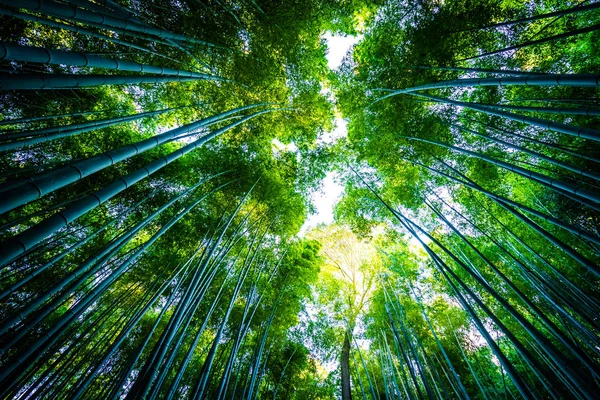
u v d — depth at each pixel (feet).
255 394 19.04
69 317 10.92
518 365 23.81
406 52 19.88
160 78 12.64
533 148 20.81
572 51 18.21
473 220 25.00
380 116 22.72
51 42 16.80
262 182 24.07
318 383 28.71
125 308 20.49
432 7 18.65
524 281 21.62
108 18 9.36
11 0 5.98
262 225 25.31
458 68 15.88
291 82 24.12
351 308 32.83
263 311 23.85
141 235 21.84
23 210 18.21
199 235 22.11
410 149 22.91
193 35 16.83
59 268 18.45
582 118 18.43
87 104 19.10
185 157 23.25
